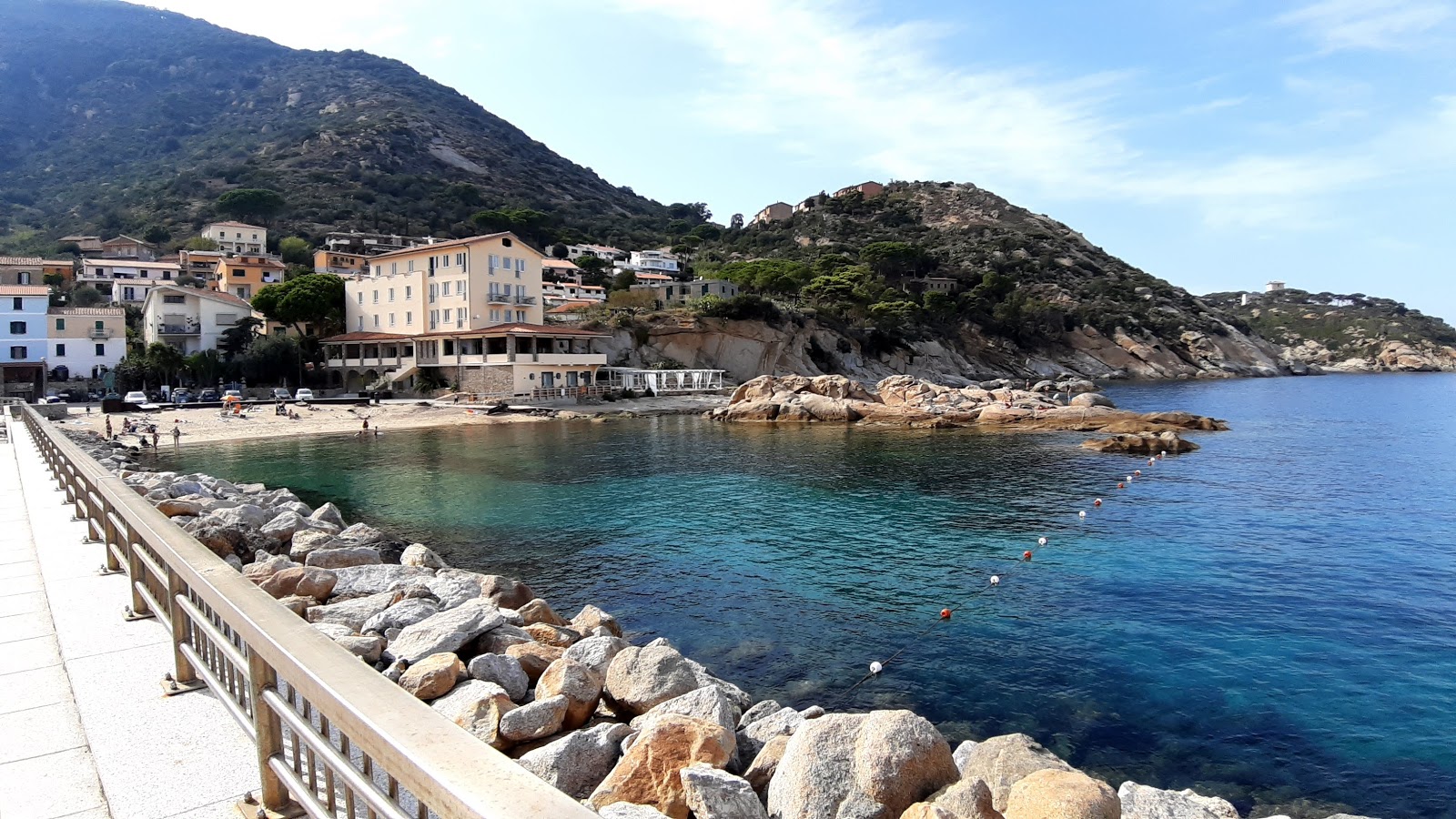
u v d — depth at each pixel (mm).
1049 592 20109
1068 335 162125
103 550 11422
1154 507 31188
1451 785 11383
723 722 8078
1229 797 11148
